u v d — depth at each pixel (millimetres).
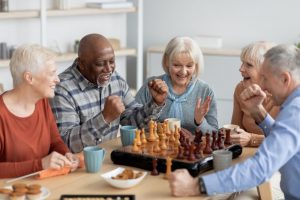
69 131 2678
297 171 2164
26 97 2387
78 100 2828
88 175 2242
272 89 2174
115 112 2564
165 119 2805
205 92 3078
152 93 2814
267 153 2025
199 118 2859
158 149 2357
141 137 2473
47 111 2539
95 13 5062
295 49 2152
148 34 6023
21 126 2395
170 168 2205
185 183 2027
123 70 5633
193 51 2998
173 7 5871
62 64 5137
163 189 2098
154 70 5562
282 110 2131
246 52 2990
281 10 5473
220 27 5715
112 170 2297
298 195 2199
